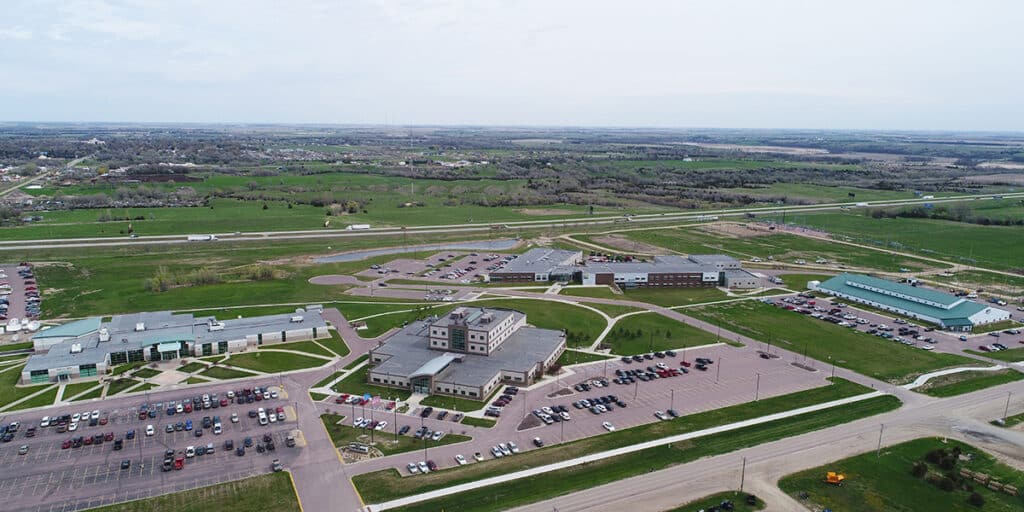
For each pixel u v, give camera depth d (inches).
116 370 6102.4
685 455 4589.1
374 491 4104.3
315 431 4938.5
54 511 3875.5
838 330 7534.5
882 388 5826.8
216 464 4434.1
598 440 4810.5
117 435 4837.6
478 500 4005.9
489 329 6245.1
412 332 7032.5
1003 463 4530.0
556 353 6520.7
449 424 5064.0
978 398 5625.0
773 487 4185.5
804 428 5017.2
